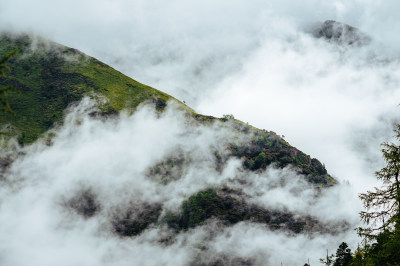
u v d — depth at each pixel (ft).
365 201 80.43
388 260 78.54
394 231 77.56
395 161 78.07
